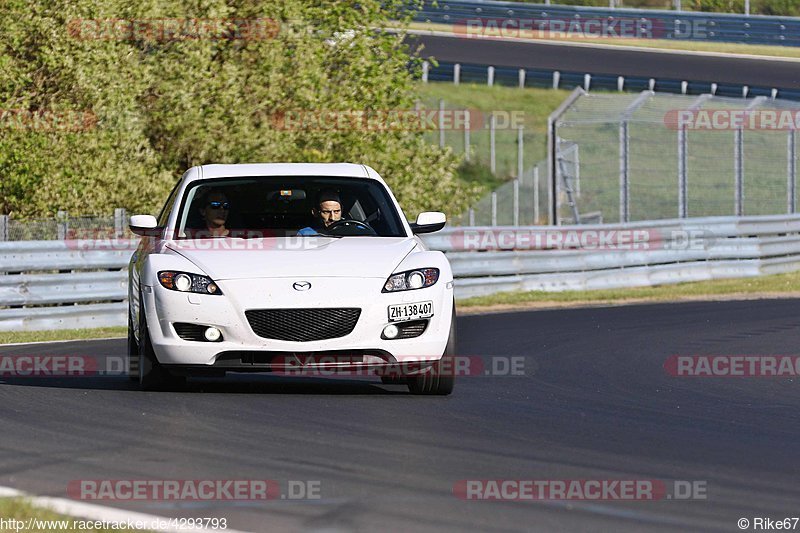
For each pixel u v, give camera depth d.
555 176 85.25
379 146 78.00
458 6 177.75
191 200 30.23
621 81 150.25
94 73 65.38
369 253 27.80
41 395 27.44
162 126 73.88
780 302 61.75
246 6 77.31
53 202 63.88
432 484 18.34
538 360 37.41
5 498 16.30
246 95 75.44
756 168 121.94
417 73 83.62
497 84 159.75
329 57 80.69
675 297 66.19
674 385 32.19
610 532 15.62
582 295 65.88
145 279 27.23
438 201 83.75
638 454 21.48
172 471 18.97
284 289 26.34
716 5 186.50
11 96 63.22
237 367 26.48
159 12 70.75
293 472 19.06
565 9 174.50
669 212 120.50
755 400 29.70
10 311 48.31
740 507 17.31
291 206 30.42
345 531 15.35
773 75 149.50
